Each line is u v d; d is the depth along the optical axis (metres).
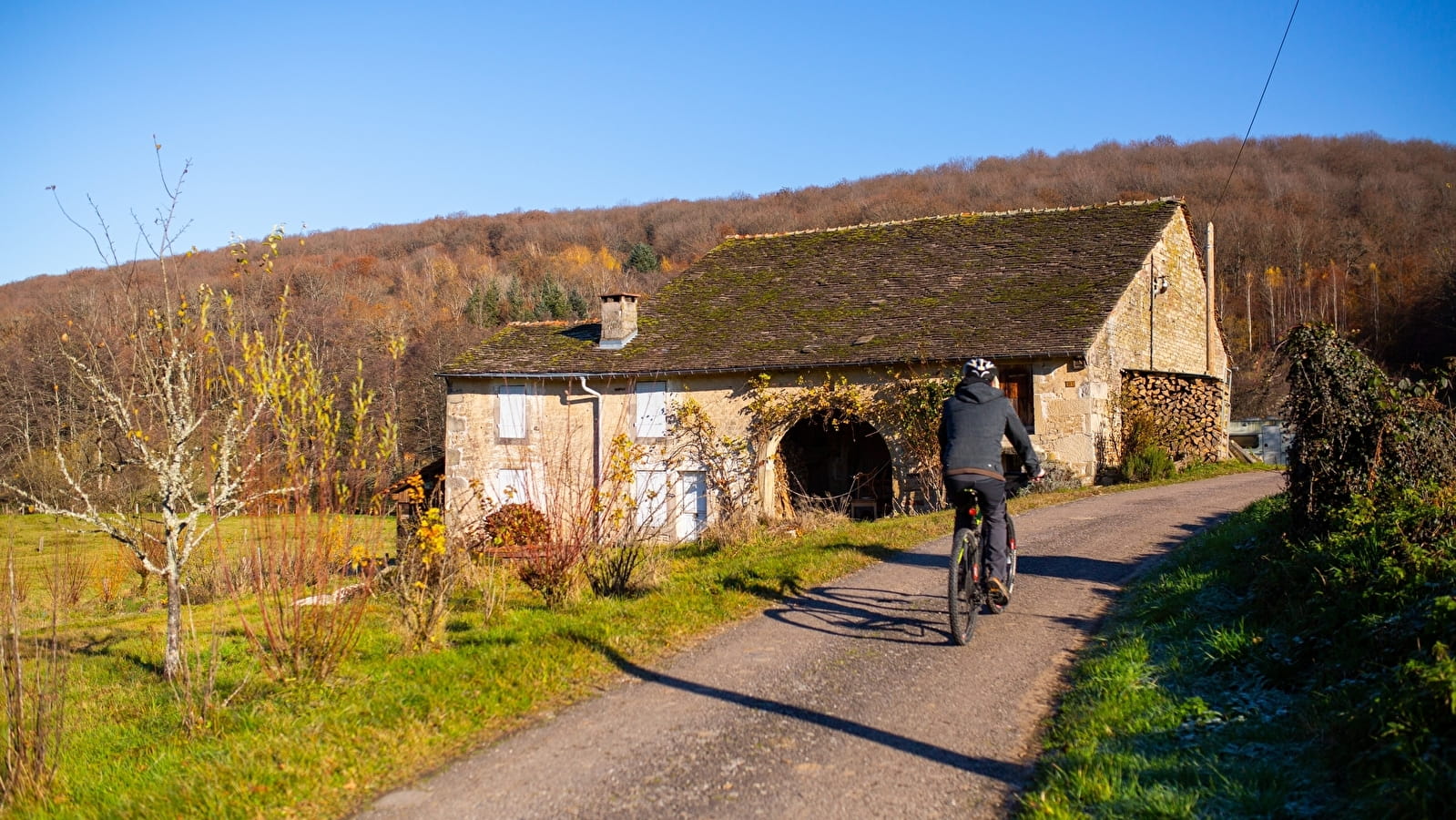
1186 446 22.80
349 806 4.46
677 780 4.62
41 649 7.80
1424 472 6.95
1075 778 4.29
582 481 9.76
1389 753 3.89
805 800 4.35
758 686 5.96
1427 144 76.56
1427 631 4.70
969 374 7.07
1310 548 6.52
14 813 4.75
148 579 16.03
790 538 12.67
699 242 78.56
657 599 8.18
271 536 6.40
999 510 6.93
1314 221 62.72
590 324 24.56
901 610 7.73
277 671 6.24
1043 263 21.78
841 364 19.47
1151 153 83.75
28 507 6.93
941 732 5.12
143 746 5.71
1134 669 5.74
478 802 4.46
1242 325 53.03
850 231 26.12
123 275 6.87
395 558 7.87
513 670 6.25
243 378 6.59
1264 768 4.21
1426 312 46.47
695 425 20.91
